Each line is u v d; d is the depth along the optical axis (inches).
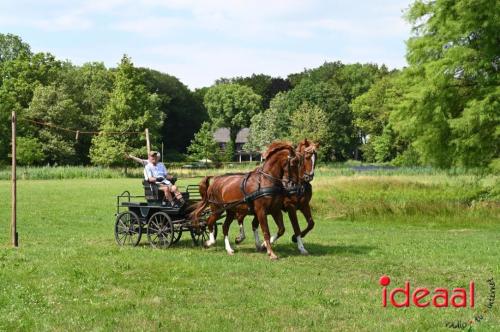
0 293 423.8
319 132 3499.0
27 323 354.3
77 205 1314.0
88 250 617.9
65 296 419.2
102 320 360.8
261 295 418.9
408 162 2497.5
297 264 542.6
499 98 1101.7
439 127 1186.6
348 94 4227.4
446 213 1059.3
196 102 4928.6
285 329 340.5
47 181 2288.4
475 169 1254.9
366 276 487.5
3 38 3828.7
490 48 1141.7
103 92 3592.5
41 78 3533.5
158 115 4013.3
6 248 649.6
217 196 628.1
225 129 5157.5
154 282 462.6
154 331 339.6
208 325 349.1
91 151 2886.3
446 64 1148.5
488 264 542.9
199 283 458.9
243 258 576.7
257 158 4771.2
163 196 658.8
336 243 706.2
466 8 1135.6
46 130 3149.6
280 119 4005.9
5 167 2797.7
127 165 2812.5
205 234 745.0
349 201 1171.9
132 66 2824.8
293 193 641.6
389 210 1082.7
